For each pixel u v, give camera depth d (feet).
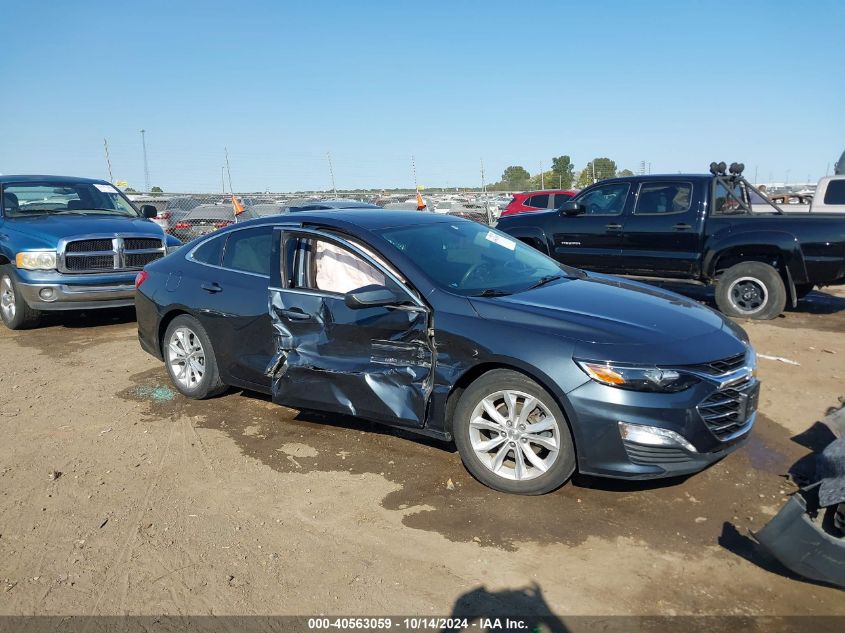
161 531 12.05
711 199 29.40
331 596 10.17
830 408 17.56
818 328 27.07
